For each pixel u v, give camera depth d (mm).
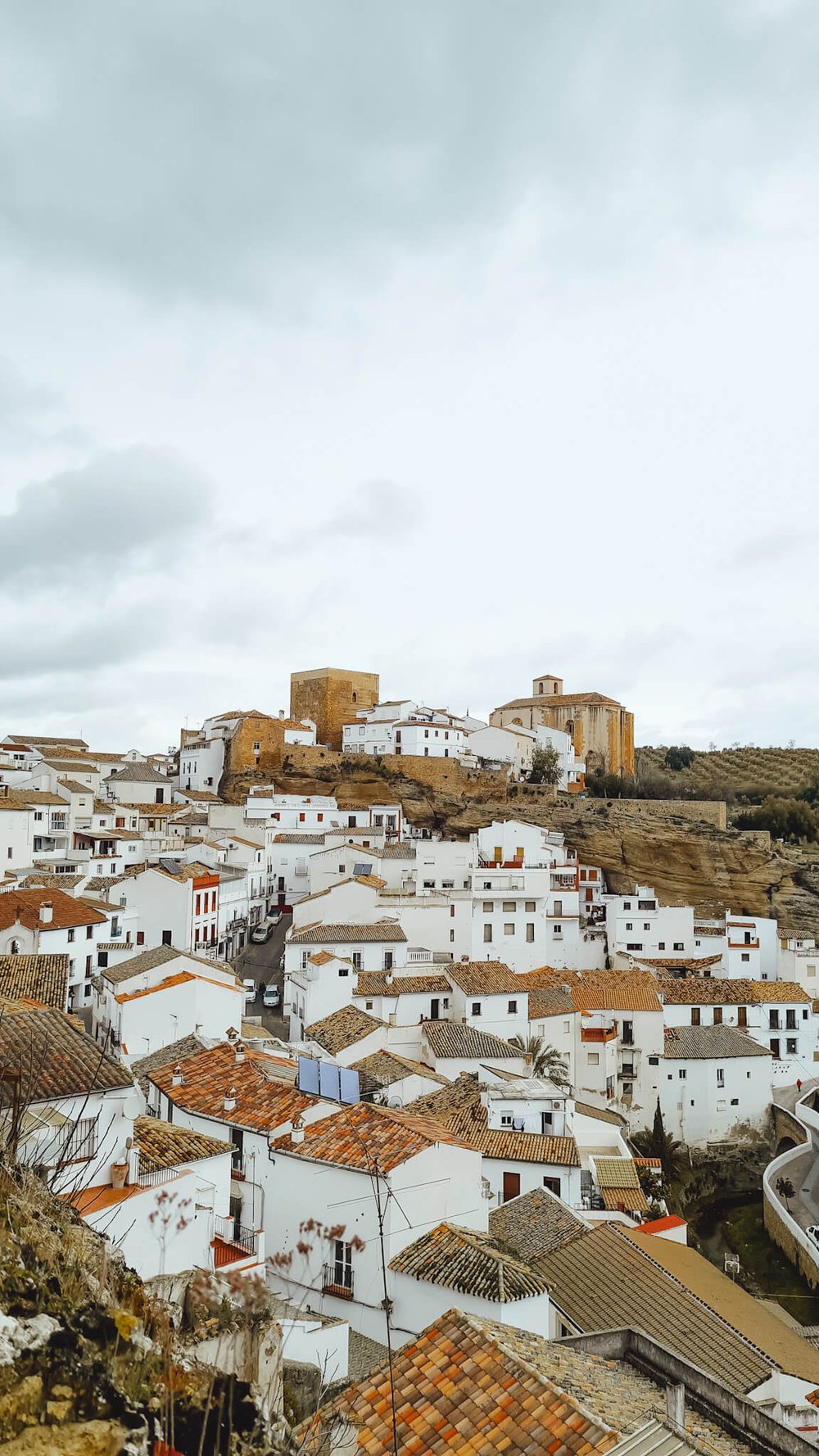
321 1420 15164
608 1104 73750
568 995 77250
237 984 58219
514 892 90375
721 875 120438
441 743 146750
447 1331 18469
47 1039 24438
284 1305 23734
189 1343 12844
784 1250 61500
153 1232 21906
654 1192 57594
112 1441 7594
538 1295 26172
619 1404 17812
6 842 87312
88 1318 8742
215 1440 8945
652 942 99438
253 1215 31750
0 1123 15531
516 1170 44594
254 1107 34906
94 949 68312
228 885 94062
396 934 80188
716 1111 76812
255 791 125438
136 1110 29188
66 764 124750
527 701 175375
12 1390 7359
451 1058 59656
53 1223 10641
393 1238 28219
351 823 126312
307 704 163000
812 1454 20328
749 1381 29141
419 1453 15109
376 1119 32562
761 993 85250
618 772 167250
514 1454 14688
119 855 100250
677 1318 32125
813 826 144375
